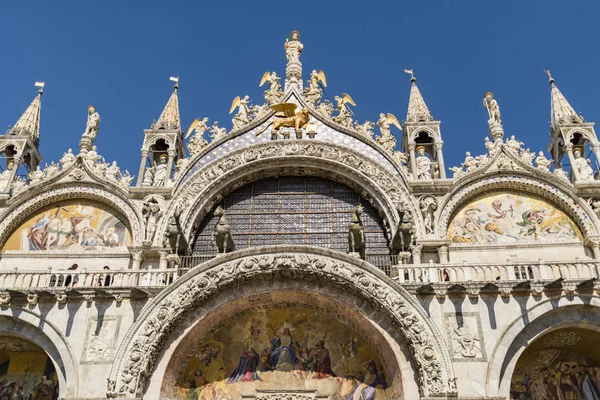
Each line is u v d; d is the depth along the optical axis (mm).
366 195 30438
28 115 33594
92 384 21844
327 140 32125
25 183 31484
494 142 31078
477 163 30234
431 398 21078
